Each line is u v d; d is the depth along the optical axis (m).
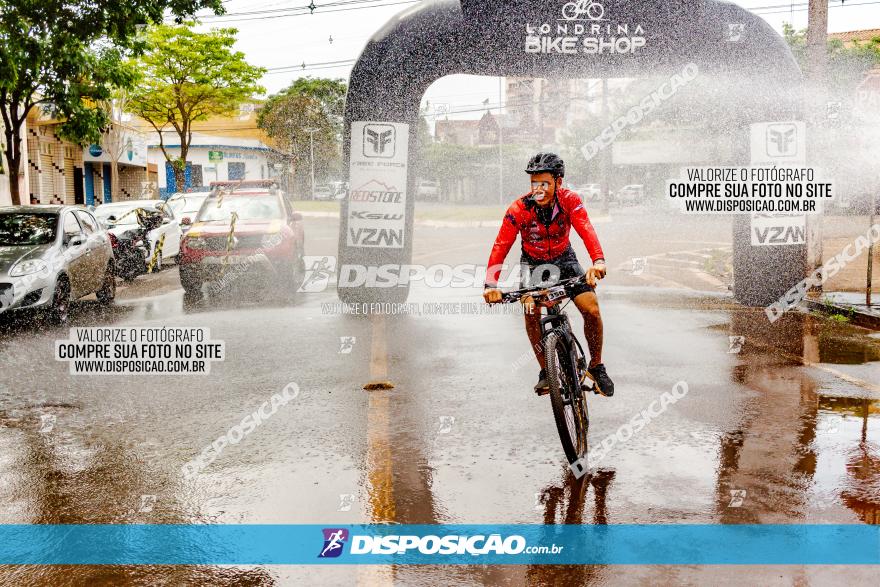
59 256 10.34
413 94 11.04
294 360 7.80
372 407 6.05
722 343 8.38
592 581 3.30
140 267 15.91
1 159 21.00
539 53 10.65
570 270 5.15
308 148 61.38
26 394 6.62
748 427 5.38
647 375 6.93
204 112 41.94
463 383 6.79
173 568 3.48
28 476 4.67
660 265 17.02
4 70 14.02
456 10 10.65
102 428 5.62
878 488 4.26
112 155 34.75
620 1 10.48
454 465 4.73
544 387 4.82
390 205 11.20
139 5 14.30
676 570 3.38
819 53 11.86
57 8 14.04
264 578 3.38
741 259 11.34
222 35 39.50
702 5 10.43
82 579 3.39
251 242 12.26
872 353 7.86
